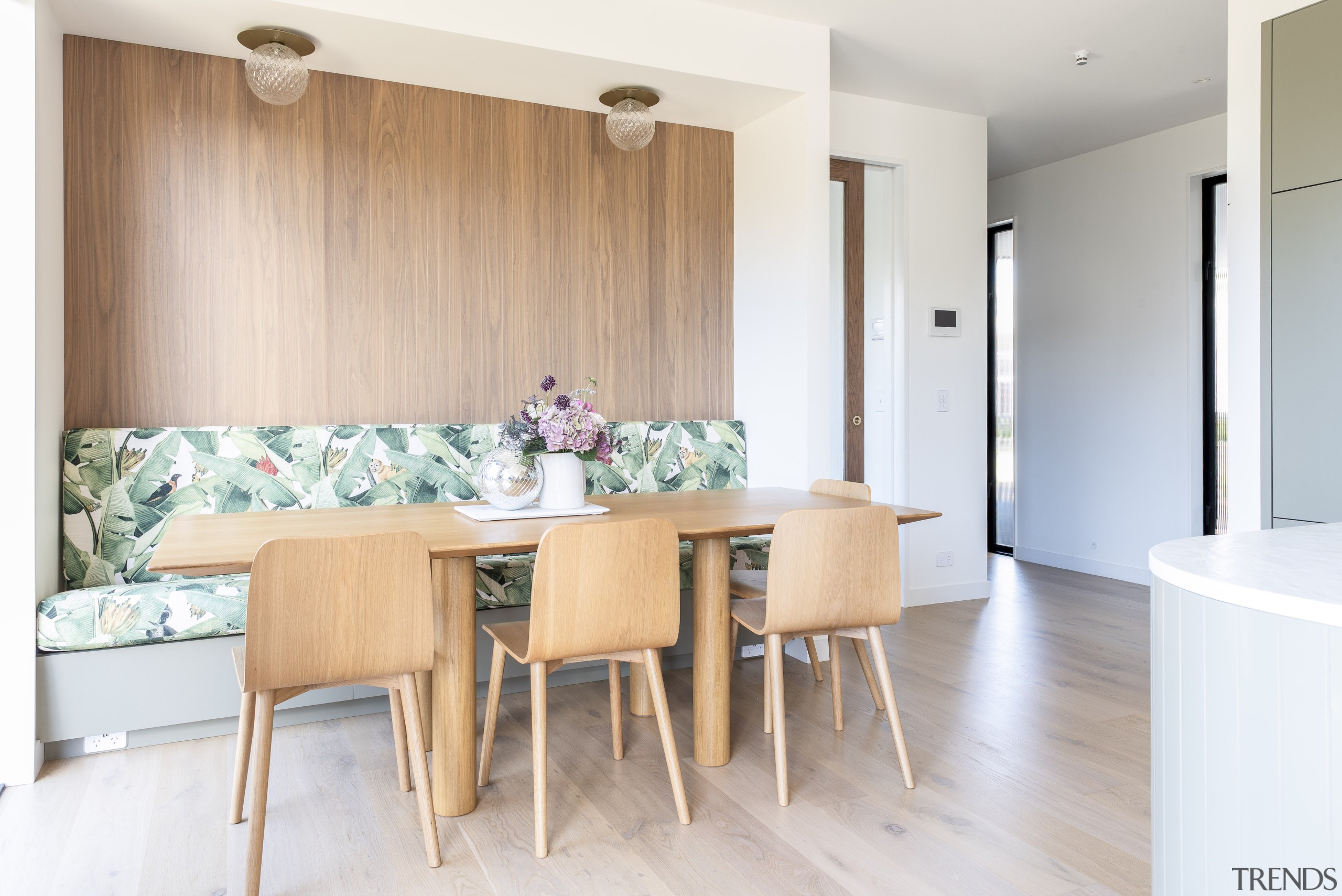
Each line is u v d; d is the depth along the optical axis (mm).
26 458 2494
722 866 1995
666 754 2217
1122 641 3969
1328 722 942
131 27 3018
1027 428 6047
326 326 3486
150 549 3006
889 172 4719
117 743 2672
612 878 1946
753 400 4195
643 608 2191
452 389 3727
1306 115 2908
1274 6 2990
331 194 3486
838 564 2365
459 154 3717
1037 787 2410
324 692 2912
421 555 1951
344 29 3033
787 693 3260
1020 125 5031
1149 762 2582
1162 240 5105
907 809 2279
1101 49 3932
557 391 3951
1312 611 953
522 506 2717
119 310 3158
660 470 3949
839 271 4586
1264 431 3066
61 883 1925
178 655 2670
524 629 2441
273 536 2203
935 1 3461
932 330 4789
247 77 3057
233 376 3338
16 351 2502
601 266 4035
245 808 2295
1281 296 2998
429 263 3670
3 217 2510
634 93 3641
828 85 3742
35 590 2506
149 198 3197
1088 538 5621
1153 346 5168
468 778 2279
